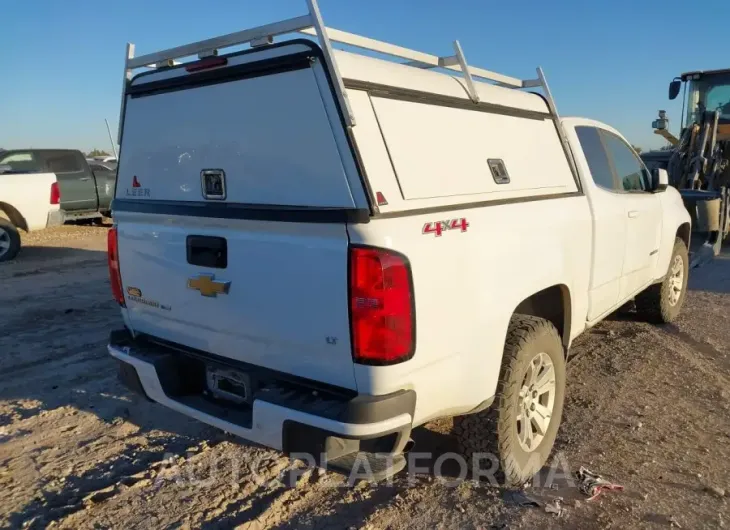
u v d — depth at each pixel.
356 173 2.68
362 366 2.72
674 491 3.50
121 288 3.88
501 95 3.96
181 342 3.56
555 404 3.81
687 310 7.20
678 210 6.45
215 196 3.21
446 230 2.98
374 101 2.89
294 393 2.93
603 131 5.15
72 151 15.01
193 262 3.33
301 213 2.80
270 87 2.93
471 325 3.13
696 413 4.50
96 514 3.35
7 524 3.28
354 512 3.36
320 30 2.70
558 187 4.18
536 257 3.67
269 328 3.02
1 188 11.41
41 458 3.95
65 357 5.80
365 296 2.66
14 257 11.27
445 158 3.19
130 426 4.39
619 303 5.27
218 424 3.21
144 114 3.59
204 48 3.21
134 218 3.70
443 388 3.03
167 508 3.40
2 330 6.65
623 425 4.30
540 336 3.55
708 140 11.95
